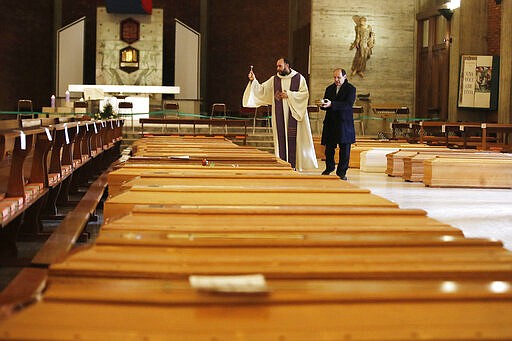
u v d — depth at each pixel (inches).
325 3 951.6
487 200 336.2
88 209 191.5
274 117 473.4
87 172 390.6
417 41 952.9
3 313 61.9
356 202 132.3
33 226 218.5
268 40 1087.6
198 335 55.5
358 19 952.9
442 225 105.6
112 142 568.4
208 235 92.2
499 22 820.6
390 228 101.0
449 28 863.1
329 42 954.7
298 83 469.4
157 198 132.6
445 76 873.5
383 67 961.5
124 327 56.9
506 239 220.8
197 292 64.7
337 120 434.3
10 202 174.7
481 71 813.2
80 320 58.2
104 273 70.8
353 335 56.5
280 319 59.5
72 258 75.9
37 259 124.0
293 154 475.2
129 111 917.2
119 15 1030.4
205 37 1124.5
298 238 90.7
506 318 61.0
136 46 1032.8
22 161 188.4
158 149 325.1
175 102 1019.9
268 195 141.0
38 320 58.1
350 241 88.8
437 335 56.8
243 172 200.1
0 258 184.2
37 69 1076.5
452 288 68.9
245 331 56.6
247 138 811.4
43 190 220.4
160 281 69.4
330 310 61.9
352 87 434.6
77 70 1041.5
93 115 738.2
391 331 57.3
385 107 903.7
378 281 71.5
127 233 91.4
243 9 1104.2
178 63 1061.8
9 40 1019.9
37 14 1069.1
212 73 1131.3
